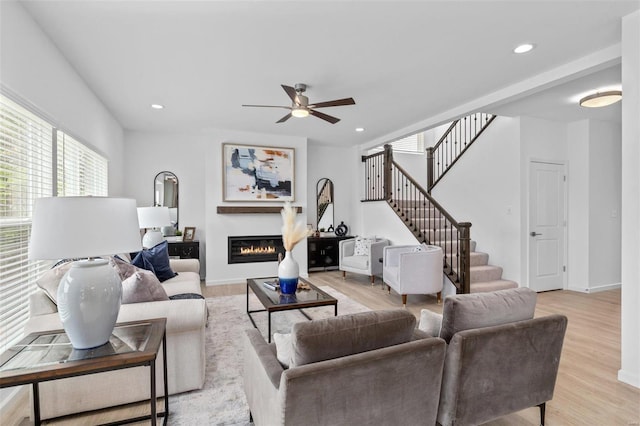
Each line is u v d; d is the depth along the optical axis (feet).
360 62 9.82
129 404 6.75
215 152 17.69
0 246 6.65
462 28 8.05
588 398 6.97
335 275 20.42
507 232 15.98
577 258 16.43
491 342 5.21
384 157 19.94
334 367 4.01
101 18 7.52
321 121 16.16
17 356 4.92
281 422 3.92
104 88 11.67
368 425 4.33
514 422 6.20
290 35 8.33
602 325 11.37
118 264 8.59
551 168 16.29
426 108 14.12
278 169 18.94
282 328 11.12
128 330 5.93
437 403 4.88
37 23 7.67
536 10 7.32
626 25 7.54
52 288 6.59
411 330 4.74
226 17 7.55
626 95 7.58
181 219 18.56
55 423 6.14
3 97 6.49
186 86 11.57
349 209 23.58
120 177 16.46
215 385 7.45
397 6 7.17
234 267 18.16
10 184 6.97
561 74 10.11
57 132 9.03
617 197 16.97
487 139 17.11
